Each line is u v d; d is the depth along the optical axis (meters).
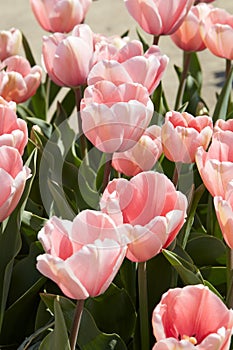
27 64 1.22
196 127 1.00
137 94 0.94
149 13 1.17
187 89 1.47
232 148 0.91
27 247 1.15
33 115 1.40
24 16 3.90
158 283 1.02
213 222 1.16
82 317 0.96
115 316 1.02
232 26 1.25
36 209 1.15
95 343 0.97
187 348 0.73
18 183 0.85
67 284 0.76
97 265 0.76
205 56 3.48
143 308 0.95
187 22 1.27
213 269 1.07
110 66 0.99
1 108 0.93
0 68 1.20
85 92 0.94
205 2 1.41
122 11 3.92
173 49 3.49
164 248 0.91
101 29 3.75
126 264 1.02
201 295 0.77
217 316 0.77
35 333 0.96
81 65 1.11
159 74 1.05
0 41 1.30
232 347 0.93
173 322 0.78
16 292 1.08
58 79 1.14
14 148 0.86
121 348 0.97
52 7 1.25
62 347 0.85
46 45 1.13
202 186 1.03
